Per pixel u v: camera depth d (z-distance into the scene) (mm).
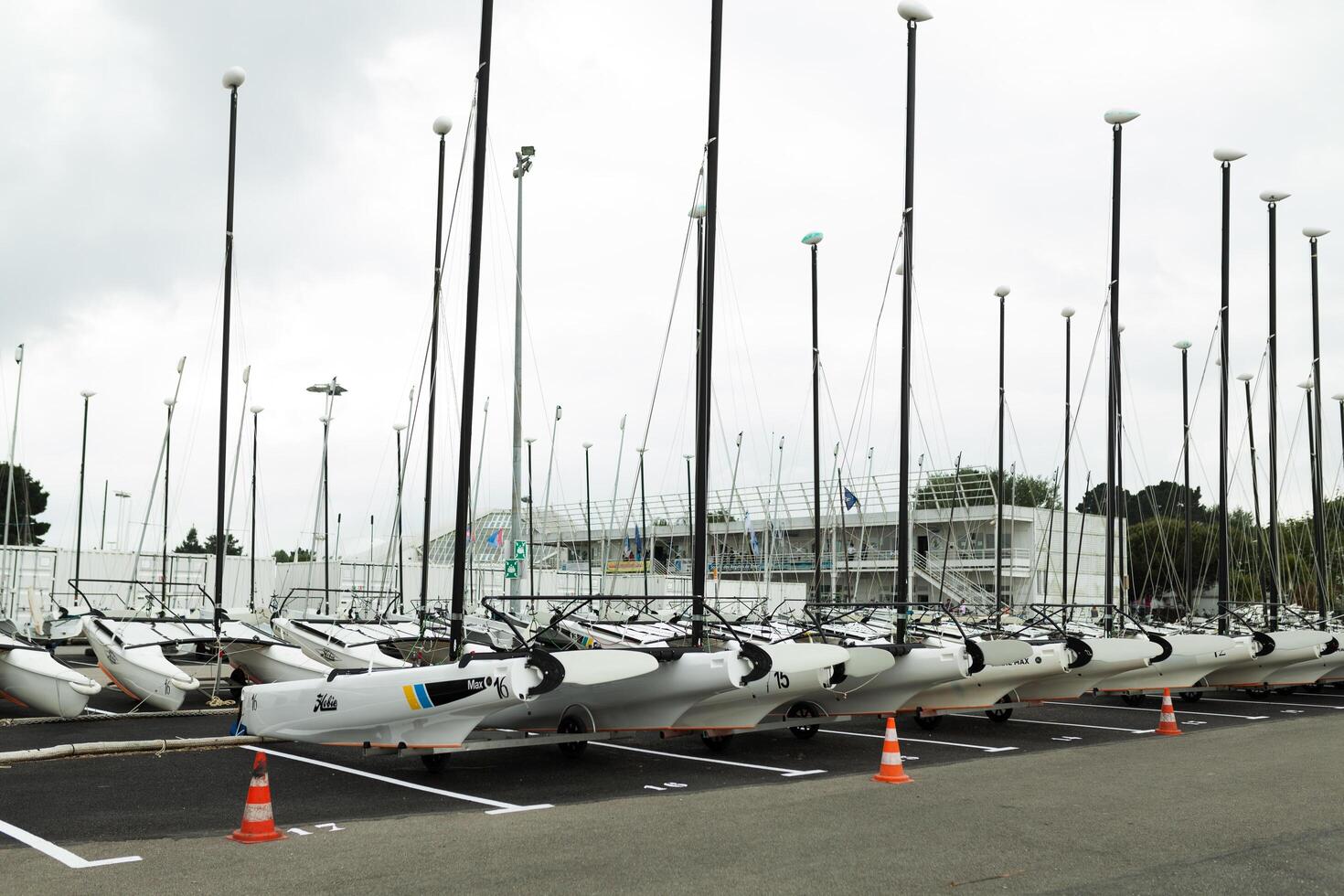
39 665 15422
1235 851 7746
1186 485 34406
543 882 6832
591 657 11148
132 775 11188
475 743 11344
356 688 11797
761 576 55469
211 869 7184
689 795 10188
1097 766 12141
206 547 70000
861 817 9008
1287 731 15742
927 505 53469
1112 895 6582
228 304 21953
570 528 64625
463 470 14195
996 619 18922
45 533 66000
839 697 14742
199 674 22547
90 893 6582
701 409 15086
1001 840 8094
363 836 8273
